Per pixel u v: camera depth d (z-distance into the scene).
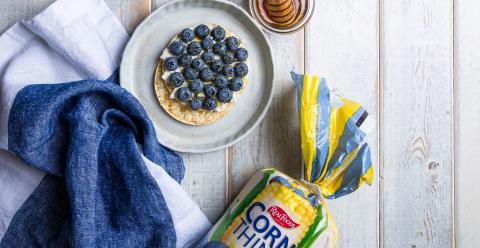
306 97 0.73
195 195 0.77
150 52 0.74
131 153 0.68
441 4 0.80
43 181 0.70
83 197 0.66
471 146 0.82
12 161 0.70
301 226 0.72
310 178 0.74
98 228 0.69
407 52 0.80
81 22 0.71
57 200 0.70
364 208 0.80
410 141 0.80
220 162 0.77
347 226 0.80
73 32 0.71
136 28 0.72
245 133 0.74
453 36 0.81
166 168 0.73
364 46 0.79
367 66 0.79
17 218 0.70
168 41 0.74
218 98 0.73
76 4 0.71
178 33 0.74
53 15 0.70
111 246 0.69
